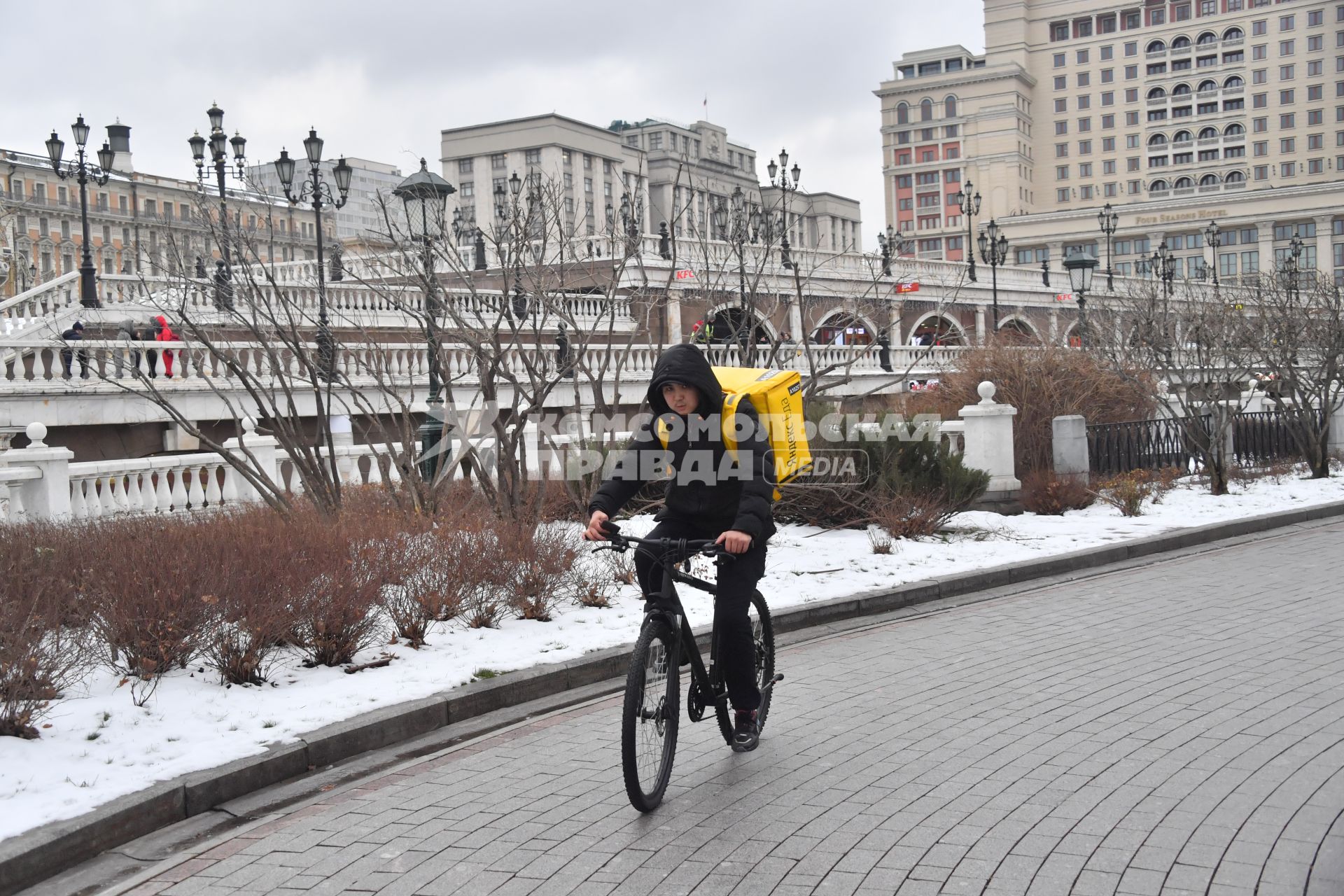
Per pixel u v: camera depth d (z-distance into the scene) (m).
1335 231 99.81
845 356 31.14
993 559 11.63
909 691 6.93
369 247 15.74
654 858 4.39
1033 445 18.69
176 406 19.58
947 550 12.31
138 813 4.92
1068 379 19.80
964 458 16.17
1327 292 22.12
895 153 135.38
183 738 5.80
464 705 6.70
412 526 9.73
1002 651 8.01
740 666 5.49
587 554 10.70
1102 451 18.00
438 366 14.84
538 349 12.48
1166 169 125.31
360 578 7.79
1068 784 5.04
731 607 5.40
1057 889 3.95
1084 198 129.62
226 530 8.48
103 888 4.38
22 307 22.06
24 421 17.84
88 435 19.14
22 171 71.12
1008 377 19.70
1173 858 4.17
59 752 5.50
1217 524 14.06
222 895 4.23
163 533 8.21
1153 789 4.93
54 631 6.39
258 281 18.30
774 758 5.64
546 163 108.44
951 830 4.53
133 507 13.35
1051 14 129.88
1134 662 7.45
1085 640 8.24
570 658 7.58
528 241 13.10
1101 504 16.58
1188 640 8.07
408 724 6.33
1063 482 15.83
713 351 17.36
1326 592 9.79
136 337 20.08
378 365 13.96
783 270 32.38
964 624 9.16
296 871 4.43
